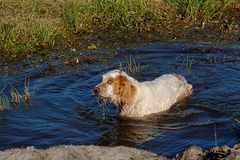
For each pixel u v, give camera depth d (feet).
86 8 57.11
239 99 37.86
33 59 47.06
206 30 55.06
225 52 48.62
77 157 24.71
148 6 58.44
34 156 24.80
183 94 38.73
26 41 50.06
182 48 49.80
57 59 47.11
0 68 44.83
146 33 53.72
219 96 38.52
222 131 32.78
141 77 42.60
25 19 53.98
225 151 24.98
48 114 35.76
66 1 58.95
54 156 24.75
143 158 25.03
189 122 34.47
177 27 55.62
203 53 48.47
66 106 37.06
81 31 53.78
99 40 51.93
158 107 36.35
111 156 25.07
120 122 34.88
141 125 34.37
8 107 36.68
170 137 32.30
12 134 32.71
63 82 41.47
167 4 60.08
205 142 31.35
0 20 53.06
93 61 46.55
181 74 43.06
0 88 40.19
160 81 38.06
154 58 47.14
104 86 34.76
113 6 57.31
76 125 34.27
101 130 33.68
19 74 43.32
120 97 35.17
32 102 37.50
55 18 55.52
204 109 36.50
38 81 41.70
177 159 25.43
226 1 61.41
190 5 58.75
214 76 42.50
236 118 34.68
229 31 54.70
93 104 37.55
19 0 58.44
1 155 24.91
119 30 54.29
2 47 48.70
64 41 51.39
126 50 49.39
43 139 32.14
